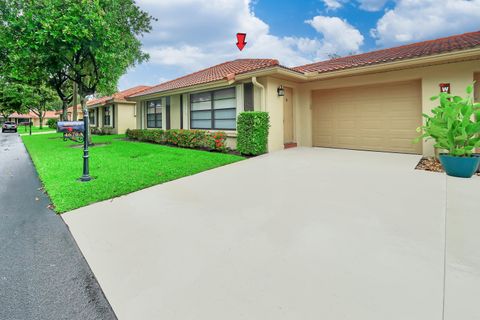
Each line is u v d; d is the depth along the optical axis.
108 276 2.35
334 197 4.20
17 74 11.73
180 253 2.67
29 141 15.55
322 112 10.54
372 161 7.23
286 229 3.11
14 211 4.04
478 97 7.10
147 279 2.28
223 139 9.51
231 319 1.79
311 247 2.68
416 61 7.24
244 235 3.00
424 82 7.80
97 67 12.31
